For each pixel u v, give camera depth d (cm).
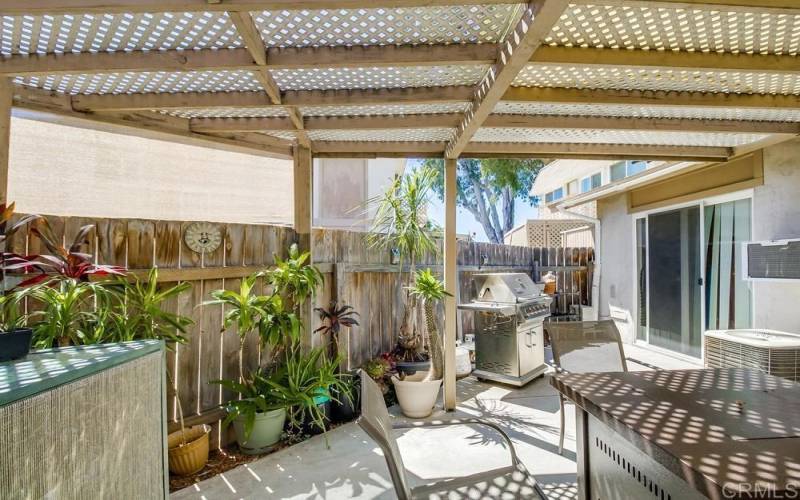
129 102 249
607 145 387
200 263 289
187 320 254
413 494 168
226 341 305
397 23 184
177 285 273
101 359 123
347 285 395
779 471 106
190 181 507
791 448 120
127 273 221
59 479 102
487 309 433
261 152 338
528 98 250
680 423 140
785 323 390
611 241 673
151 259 265
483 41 201
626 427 139
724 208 464
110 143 451
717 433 132
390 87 249
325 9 166
